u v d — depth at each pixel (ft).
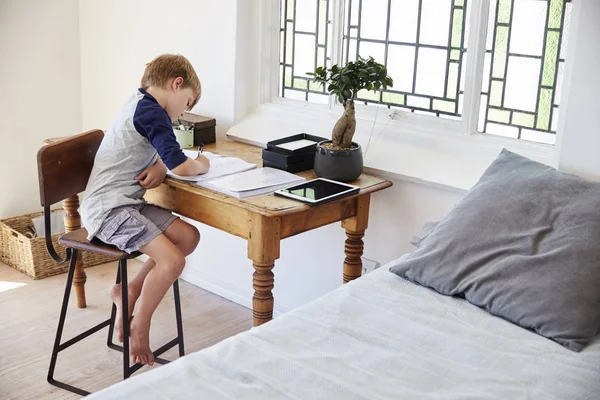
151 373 5.76
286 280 10.81
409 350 6.20
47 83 12.91
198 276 12.02
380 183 8.94
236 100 10.91
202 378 5.68
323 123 10.34
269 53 10.92
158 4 11.52
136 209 8.50
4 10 12.17
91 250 8.49
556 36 8.38
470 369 5.96
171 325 10.76
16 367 9.53
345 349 6.17
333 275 10.23
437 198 8.97
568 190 7.30
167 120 8.46
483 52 8.93
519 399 5.54
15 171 12.95
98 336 10.38
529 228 7.20
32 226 12.96
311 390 5.54
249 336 6.32
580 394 5.69
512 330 6.68
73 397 8.95
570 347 6.41
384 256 9.68
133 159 8.52
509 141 8.88
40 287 11.87
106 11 12.38
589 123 7.75
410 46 9.58
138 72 12.16
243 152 10.15
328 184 8.64
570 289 6.68
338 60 10.30
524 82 8.73
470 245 7.33
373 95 10.09
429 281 7.36
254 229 8.04
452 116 9.38
